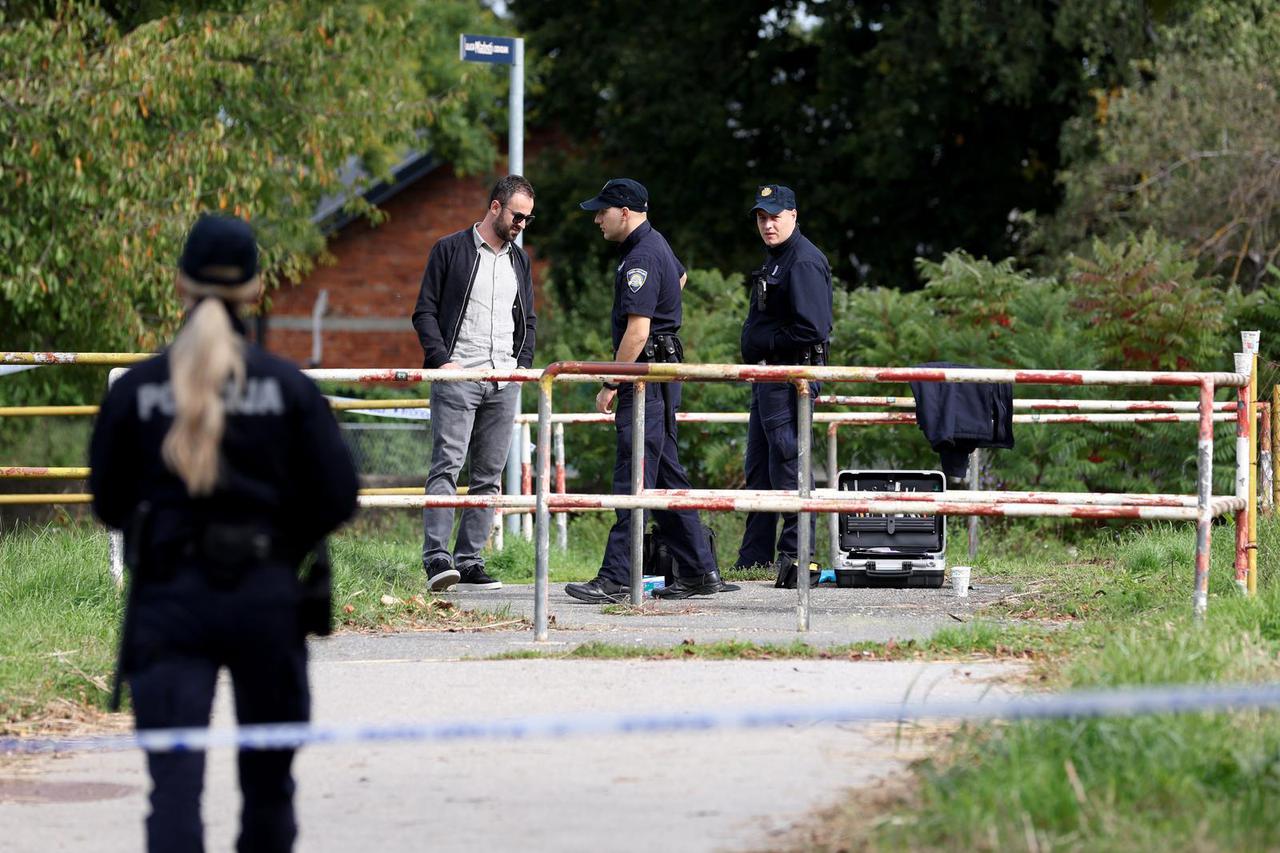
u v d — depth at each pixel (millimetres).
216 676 14758
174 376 14453
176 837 14039
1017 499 32750
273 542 14695
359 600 34656
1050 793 16688
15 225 65875
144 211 67125
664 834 17281
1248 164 83062
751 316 39969
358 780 19984
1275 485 49094
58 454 80688
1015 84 104062
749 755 20656
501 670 26781
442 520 37562
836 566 40531
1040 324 62250
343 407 41125
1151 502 31578
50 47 65375
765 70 122312
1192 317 61938
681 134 120375
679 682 25406
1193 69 88438
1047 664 25766
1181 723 18688
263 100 78500
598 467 66125
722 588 38562
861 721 22328
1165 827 15938
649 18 125000
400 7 114375
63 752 22562
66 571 35906
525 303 39531
